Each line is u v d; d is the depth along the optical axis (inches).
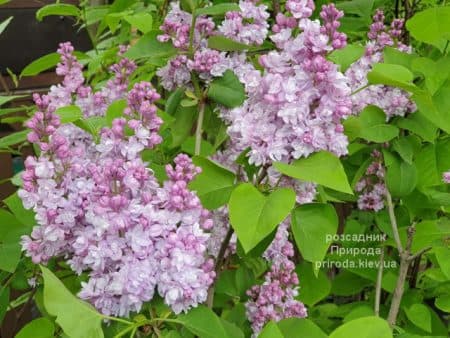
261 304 40.8
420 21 40.6
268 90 32.4
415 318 45.7
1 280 41.7
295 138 32.3
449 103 42.7
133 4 53.9
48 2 68.9
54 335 38.5
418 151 46.6
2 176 64.4
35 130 33.5
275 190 31.9
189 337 33.4
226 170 36.4
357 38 57.5
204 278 31.4
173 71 41.5
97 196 31.8
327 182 30.8
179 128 42.4
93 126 37.9
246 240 30.6
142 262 30.7
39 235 33.7
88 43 72.7
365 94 42.9
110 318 30.7
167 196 31.5
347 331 29.7
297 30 36.0
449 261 41.3
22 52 68.9
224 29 40.2
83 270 35.1
